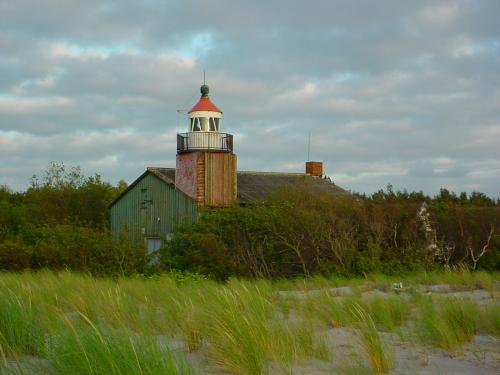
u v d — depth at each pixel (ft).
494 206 110.22
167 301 37.65
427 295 47.65
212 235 82.38
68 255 74.59
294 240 84.33
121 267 75.15
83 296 36.29
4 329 23.56
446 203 103.65
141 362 18.12
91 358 18.43
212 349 23.72
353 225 87.71
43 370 19.48
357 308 35.96
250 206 92.94
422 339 30.17
